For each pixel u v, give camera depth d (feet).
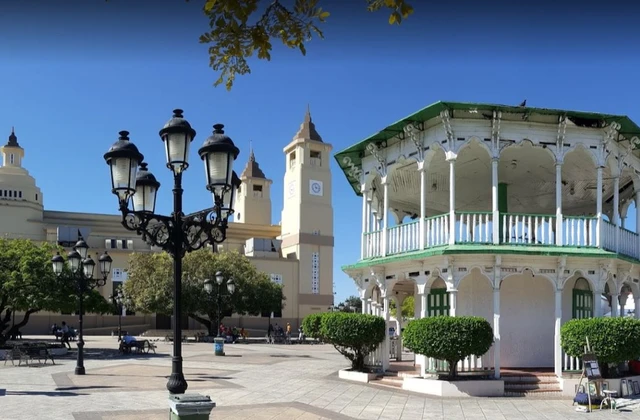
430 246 65.46
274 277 238.27
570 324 57.72
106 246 223.51
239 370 83.61
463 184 81.92
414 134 67.46
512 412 49.67
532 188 83.41
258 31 18.37
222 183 33.17
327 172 253.24
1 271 101.09
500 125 64.08
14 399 54.75
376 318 69.72
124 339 113.50
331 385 66.13
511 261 62.23
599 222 64.44
